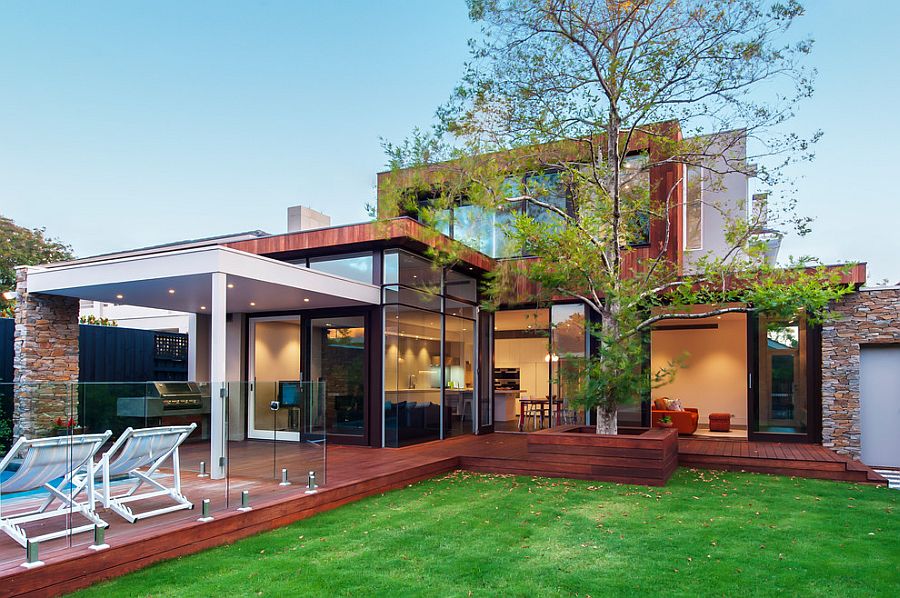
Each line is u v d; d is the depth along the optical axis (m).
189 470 5.27
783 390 10.74
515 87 8.53
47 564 3.82
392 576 4.28
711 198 12.21
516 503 6.64
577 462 8.25
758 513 6.16
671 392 16.47
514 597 3.91
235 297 9.69
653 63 8.02
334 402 10.83
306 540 5.20
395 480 7.52
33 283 9.11
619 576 4.29
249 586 4.05
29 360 9.55
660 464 7.72
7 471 4.12
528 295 9.38
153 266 7.81
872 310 10.04
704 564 4.53
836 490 7.39
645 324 8.48
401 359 10.59
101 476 4.68
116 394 4.82
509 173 8.98
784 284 8.12
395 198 8.34
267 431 5.89
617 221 8.57
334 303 10.39
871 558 4.66
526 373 17.31
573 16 8.09
